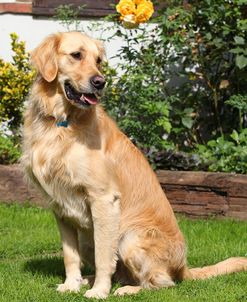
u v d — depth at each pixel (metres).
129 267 6.18
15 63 10.81
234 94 10.67
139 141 9.92
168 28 10.23
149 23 10.48
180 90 10.83
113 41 11.28
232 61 10.54
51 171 5.95
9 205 9.62
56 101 5.98
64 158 5.90
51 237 8.07
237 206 9.05
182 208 9.30
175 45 10.17
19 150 10.39
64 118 5.95
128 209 6.20
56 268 6.86
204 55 10.59
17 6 11.41
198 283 6.12
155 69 10.38
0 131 10.66
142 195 6.25
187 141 10.88
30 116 6.16
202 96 10.86
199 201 9.21
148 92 9.83
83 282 6.36
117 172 6.15
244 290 5.95
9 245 7.71
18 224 8.68
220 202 9.12
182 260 6.32
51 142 5.95
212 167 9.55
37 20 11.48
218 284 6.07
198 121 10.91
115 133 6.30
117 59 11.28
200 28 10.41
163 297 5.75
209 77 10.72
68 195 6.02
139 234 6.14
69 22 10.63
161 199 6.38
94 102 5.89
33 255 7.56
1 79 10.57
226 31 10.00
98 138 6.05
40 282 6.26
